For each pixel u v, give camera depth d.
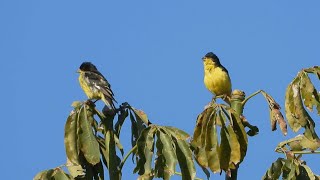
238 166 10.06
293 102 10.51
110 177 9.95
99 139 10.47
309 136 10.46
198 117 9.74
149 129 9.58
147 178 10.52
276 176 10.49
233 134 9.62
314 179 10.41
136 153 10.02
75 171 9.86
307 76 10.53
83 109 10.07
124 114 10.78
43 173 9.73
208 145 9.62
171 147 9.40
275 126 10.45
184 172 9.29
